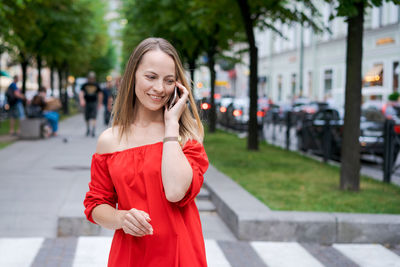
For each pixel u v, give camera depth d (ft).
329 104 81.30
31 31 64.34
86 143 48.57
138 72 6.35
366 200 21.67
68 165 33.50
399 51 81.10
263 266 14.64
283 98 141.38
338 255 15.88
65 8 72.84
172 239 6.14
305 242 17.26
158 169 6.16
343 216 17.52
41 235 17.37
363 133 37.73
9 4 47.37
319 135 40.57
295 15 37.76
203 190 24.16
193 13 46.57
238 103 74.84
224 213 19.95
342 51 102.53
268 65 156.15
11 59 80.59
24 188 25.17
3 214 19.93
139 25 70.03
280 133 66.90
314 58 116.37
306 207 19.76
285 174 29.45
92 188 6.52
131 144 6.40
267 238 17.26
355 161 24.12
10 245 16.14
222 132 66.18
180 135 6.49
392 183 27.84
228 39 62.08
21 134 51.19
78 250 15.81
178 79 6.52
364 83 82.43
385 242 17.28
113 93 7.06
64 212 17.80
